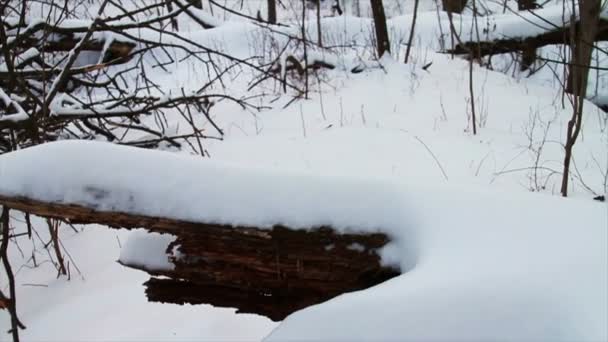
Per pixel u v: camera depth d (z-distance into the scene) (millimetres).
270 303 1905
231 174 1766
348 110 6262
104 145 1827
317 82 7262
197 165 1788
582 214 1649
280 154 5238
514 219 1618
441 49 8898
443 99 6527
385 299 1300
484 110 6164
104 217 1773
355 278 1738
